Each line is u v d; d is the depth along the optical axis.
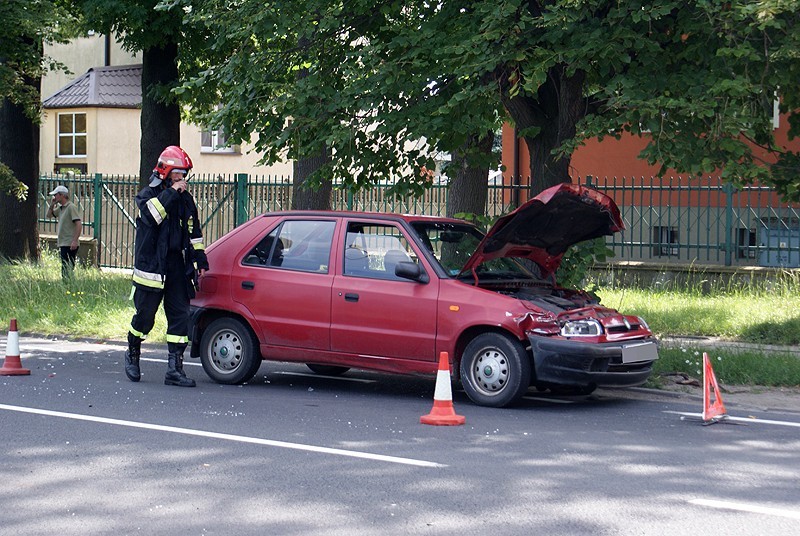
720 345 13.90
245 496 6.51
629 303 17.45
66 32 22.75
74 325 15.70
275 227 11.27
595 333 9.85
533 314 9.78
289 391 10.91
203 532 5.75
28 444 7.98
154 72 21.09
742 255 19.39
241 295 11.12
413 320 10.23
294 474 7.09
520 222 10.38
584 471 7.30
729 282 18.92
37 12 20.75
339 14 13.47
